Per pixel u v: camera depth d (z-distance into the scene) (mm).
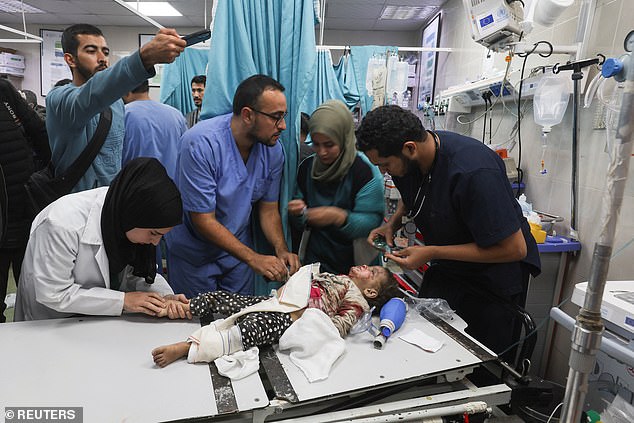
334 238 1707
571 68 1816
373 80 2484
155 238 1118
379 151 1268
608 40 1730
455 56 3807
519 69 2324
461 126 3295
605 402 1283
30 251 1162
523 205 2082
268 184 1617
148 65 1246
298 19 1505
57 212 1087
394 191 2404
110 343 1062
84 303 1126
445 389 1071
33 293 1193
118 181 1070
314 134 1485
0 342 1040
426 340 1165
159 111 2064
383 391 1010
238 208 1536
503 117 2666
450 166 1296
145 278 1294
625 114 576
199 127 1438
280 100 1348
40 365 952
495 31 1771
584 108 1860
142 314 1233
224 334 1028
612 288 1220
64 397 848
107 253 1132
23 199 1938
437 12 4723
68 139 1568
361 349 1119
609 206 594
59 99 1463
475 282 1473
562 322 742
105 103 1354
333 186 1647
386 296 1417
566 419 663
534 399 1148
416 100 5219
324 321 1104
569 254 1937
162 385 904
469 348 1136
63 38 1788
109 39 6320
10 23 6293
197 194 1408
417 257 1326
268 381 1018
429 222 1423
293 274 1408
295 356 1048
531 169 2326
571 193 1946
